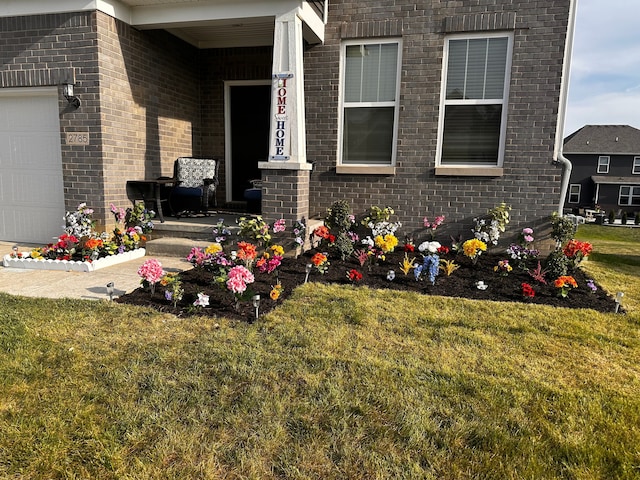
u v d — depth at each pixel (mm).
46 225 6559
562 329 3615
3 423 2229
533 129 6113
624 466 2014
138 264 5688
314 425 2273
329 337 3332
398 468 1988
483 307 4125
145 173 6859
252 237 5602
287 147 5785
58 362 2859
